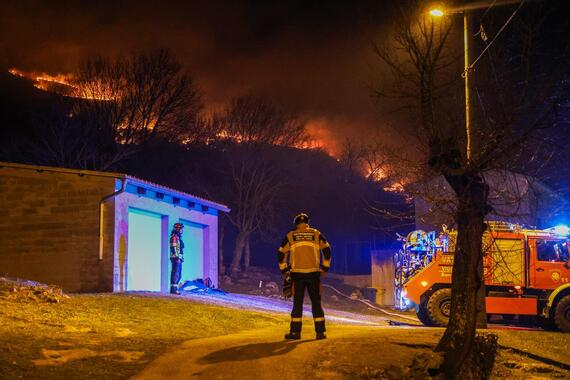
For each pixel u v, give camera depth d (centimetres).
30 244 1884
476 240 947
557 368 1125
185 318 1358
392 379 842
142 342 1002
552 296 1823
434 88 981
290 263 1077
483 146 1072
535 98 979
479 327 1484
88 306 1333
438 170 973
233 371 834
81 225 1862
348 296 2992
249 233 3394
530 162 1253
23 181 1911
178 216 2291
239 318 1475
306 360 887
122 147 3328
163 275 2169
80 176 1881
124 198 1917
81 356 878
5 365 786
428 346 991
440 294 1788
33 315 1138
